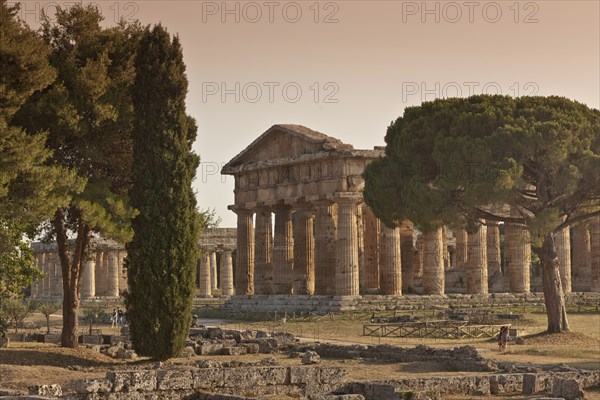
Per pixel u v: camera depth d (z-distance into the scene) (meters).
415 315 164.62
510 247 194.12
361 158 184.12
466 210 137.38
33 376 82.94
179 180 99.31
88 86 97.75
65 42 102.19
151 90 99.44
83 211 95.44
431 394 75.62
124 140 104.69
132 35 103.62
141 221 98.31
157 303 98.06
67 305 105.38
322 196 186.00
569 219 141.38
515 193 131.38
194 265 100.38
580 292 198.00
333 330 151.38
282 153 198.12
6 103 89.62
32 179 90.81
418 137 139.50
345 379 75.31
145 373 68.75
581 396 73.19
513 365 94.25
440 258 186.62
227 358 107.19
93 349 106.94
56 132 97.88
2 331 121.19
